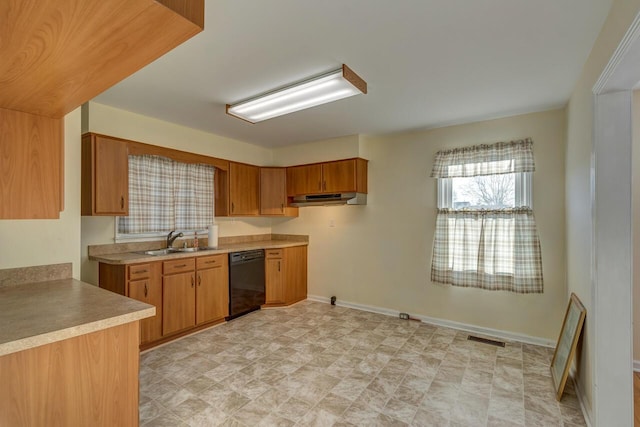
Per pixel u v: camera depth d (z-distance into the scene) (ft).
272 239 17.13
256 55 6.73
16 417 3.84
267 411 6.82
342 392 7.57
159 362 9.02
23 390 3.88
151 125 11.21
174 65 7.17
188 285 10.99
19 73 3.23
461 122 11.58
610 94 5.98
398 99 9.29
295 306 14.66
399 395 7.47
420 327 11.93
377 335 11.11
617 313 5.92
